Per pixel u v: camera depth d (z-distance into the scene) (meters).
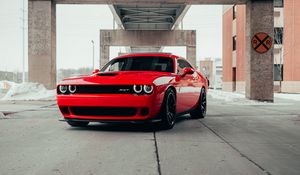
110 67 6.56
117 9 30.86
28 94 16.23
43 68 17.30
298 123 6.94
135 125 6.39
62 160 3.47
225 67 41.62
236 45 35.44
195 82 7.34
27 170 3.08
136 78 5.35
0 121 7.13
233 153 3.87
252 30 16.47
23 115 8.53
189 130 5.76
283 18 32.69
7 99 15.44
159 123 5.69
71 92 5.49
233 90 37.91
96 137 4.93
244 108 11.52
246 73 17.23
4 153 3.80
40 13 17.28
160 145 4.31
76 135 5.11
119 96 5.18
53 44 17.83
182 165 3.29
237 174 3.00
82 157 3.61
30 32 17.30
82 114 5.51
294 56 32.31
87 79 5.49
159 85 5.36
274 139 4.89
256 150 4.07
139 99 5.16
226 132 5.55
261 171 3.11
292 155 3.80
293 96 22.88
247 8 17.06
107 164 3.32
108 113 5.36
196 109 7.71
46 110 10.12
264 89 16.34
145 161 3.44
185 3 18.48
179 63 6.88
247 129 5.96
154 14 34.25
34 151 3.91
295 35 32.28
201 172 3.05
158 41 38.59
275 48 33.16
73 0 17.94
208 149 4.09
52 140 4.66
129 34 38.47
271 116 8.47
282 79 33.09
